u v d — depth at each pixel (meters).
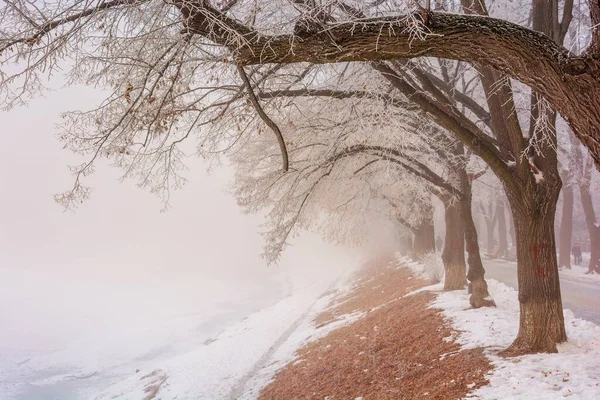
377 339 10.80
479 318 9.55
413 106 7.85
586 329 7.48
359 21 4.05
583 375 5.54
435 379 6.87
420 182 12.72
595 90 3.78
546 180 6.61
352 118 9.52
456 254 13.85
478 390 5.77
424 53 4.12
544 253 6.74
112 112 5.52
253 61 4.17
